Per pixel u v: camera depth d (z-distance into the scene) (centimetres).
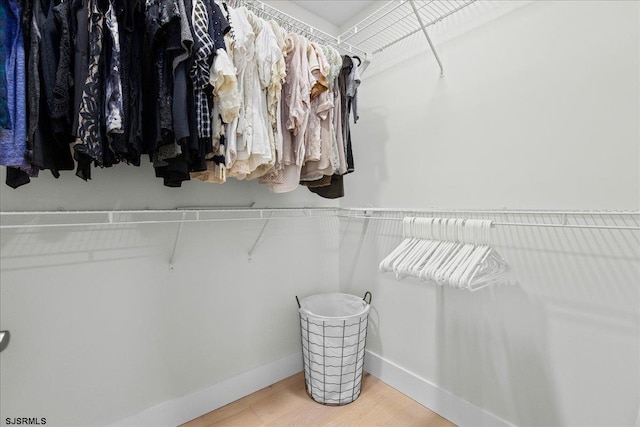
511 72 123
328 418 145
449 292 144
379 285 179
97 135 82
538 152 116
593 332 103
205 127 98
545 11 114
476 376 134
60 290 113
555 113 111
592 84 103
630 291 97
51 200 111
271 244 175
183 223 142
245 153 110
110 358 123
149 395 133
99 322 121
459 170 141
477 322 134
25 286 106
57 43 79
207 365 150
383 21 176
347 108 156
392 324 171
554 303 112
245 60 109
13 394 105
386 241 175
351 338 155
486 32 130
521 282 121
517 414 122
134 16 92
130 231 128
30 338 107
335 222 206
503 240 126
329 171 145
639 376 95
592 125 103
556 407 112
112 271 124
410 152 162
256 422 142
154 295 134
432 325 151
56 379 112
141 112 91
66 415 114
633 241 96
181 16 88
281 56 117
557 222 111
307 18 188
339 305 193
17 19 76
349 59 153
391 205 173
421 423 142
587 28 104
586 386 105
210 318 151
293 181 134
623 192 97
